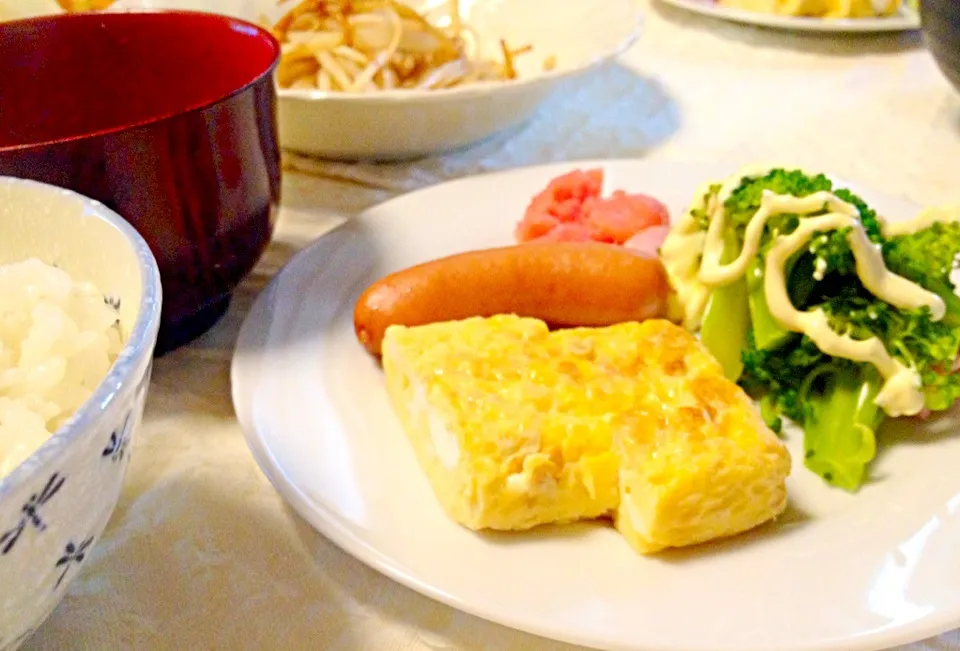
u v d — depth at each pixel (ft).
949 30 1.39
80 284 0.91
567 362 1.03
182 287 1.07
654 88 1.63
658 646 0.87
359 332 1.11
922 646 0.90
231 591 0.93
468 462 0.95
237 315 1.18
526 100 1.38
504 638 0.91
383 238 1.23
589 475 0.97
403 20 1.46
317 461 1.00
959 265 1.13
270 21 1.52
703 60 1.72
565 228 1.23
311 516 0.95
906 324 1.06
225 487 1.00
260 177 1.10
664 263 1.21
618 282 1.15
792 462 1.03
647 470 0.95
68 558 0.81
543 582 0.92
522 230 1.25
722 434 0.97
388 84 1.42
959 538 0.94
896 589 0.90
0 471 0.82
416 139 1.38
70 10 1.47
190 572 0.94
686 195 1.30
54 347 0.87
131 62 1.19
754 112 1.55
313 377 1.08
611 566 0.93
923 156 1.42
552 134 1.50
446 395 0.99
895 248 1.10
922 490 0.99
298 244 1.28
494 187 1.31
